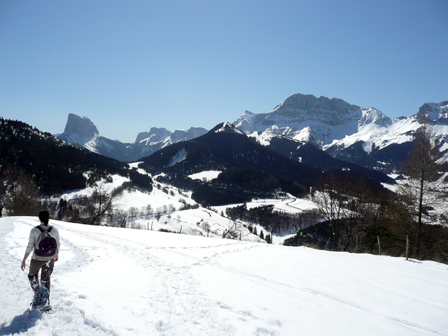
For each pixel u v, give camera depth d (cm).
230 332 470
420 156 2095
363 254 1438
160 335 436
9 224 1723
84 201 11662
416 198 2088
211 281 767
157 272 828
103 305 527
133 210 14400
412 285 881
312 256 1312
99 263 891
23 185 4459
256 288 730
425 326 580
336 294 747
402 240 2189
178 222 13712
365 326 549
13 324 434
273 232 12662
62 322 454
